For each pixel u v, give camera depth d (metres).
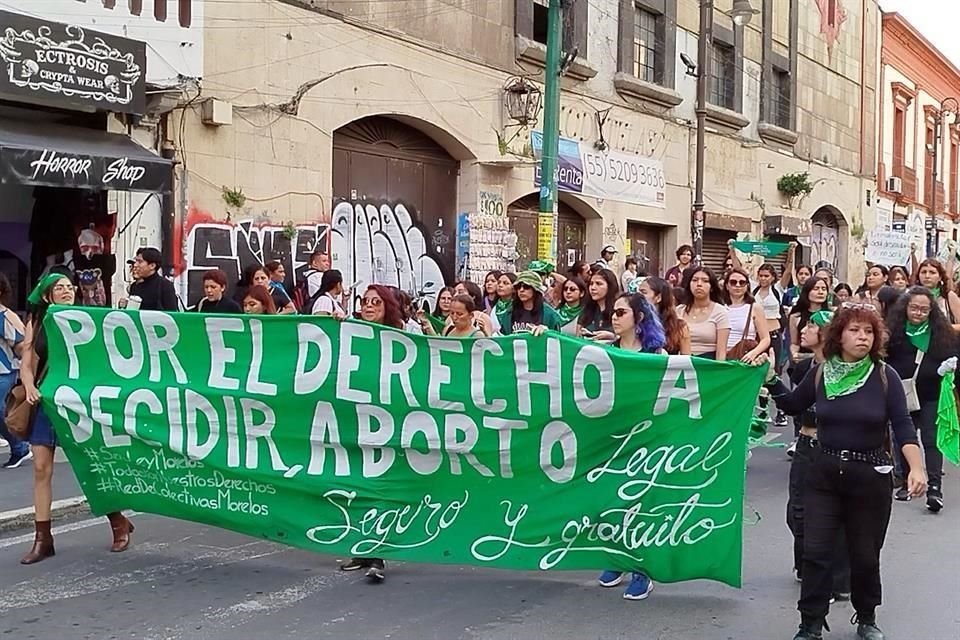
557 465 5.98
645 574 5.89
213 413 6.60
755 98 27.14
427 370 6.19
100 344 6.79
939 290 10.58
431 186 17.66
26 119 11.55
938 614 5.91
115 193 12.27
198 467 6.64
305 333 6.45
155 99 12.32
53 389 6.81
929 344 8.57
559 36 15.13
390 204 16.83
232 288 13.56
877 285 12.37
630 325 6.32
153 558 6.87
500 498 6.09
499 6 18.25
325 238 14.95
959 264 15.86
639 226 23.11
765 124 27.27
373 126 16.39
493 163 18.08
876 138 34.72
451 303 7.25
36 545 6.82
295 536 6.45
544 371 5.95
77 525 7.82
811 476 5.27
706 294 8.23
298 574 6.50
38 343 6.91
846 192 32.69
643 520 5.86
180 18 12.42
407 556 6.21
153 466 6.75
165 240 12.80
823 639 5.46
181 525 7.78
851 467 5.12
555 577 6.46
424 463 6.20
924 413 8.64
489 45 18.05
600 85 20.91
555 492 5.99
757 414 6.85
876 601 5.32
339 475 6.36
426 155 17.50
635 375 5.79
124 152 11.59
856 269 33.59
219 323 6.58
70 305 6.86
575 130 20.22
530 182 19.16
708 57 24.94
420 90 16.58
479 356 6.09
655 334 6.29
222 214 13.44
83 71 11.26
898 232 24.50
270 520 6.51
